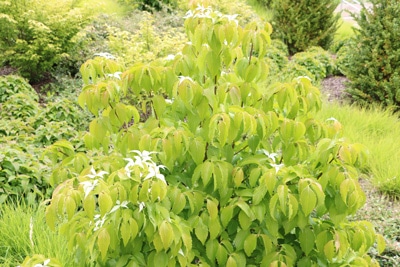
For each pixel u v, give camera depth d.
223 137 2.40
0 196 4.56
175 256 2.41
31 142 6.32
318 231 2.57
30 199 4.65
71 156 2.75
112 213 2.25
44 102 8.74
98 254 2.45
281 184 2.37
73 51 9.58
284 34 12.02
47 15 8.95
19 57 8.91
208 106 2.63
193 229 2.71
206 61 2.62
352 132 6.79
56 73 9.49
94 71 2.73
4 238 3.94
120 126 2.70
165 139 2.41
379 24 8.33
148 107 7.36
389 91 8.19
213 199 2.55
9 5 8.83
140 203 2.24
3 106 7.55
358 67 8.70
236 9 12.37
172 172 2.70
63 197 2.15
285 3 11.90
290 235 2.72
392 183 5.74
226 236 2.65
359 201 2.42
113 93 2.53
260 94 2.74
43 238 3.84
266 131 2.57
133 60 8.17
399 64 8.21
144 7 13.73
